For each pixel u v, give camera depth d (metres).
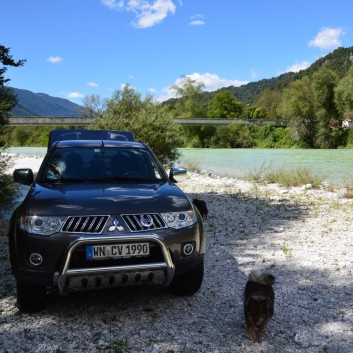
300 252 6.85
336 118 85.06
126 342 3.76
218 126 94.69
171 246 4.19
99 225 4.03
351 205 11.65
